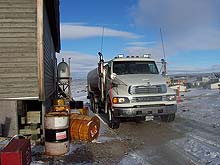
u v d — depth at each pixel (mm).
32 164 6352
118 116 10094
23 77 8750
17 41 8727
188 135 9086
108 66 12375
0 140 7875
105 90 12586
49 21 13906
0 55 8688
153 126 10859
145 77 10836
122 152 7375
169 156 6891
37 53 8742
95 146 8039
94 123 8664
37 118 9039
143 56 12727
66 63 22016
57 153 7082
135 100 10109
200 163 6254
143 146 7961
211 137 8695
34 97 8773
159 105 10258
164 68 12211
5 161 4395
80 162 6562
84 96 32312
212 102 18547
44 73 9102
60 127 7125
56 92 21391
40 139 8633
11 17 8711
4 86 8688
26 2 8750
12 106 8680
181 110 15281
